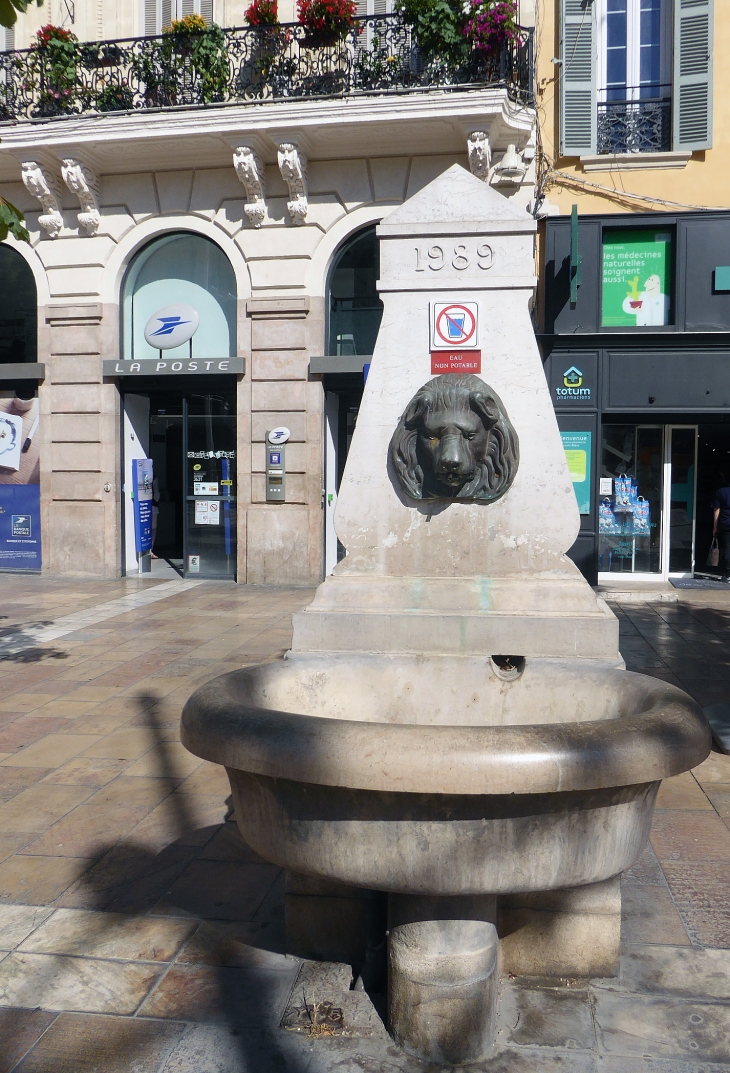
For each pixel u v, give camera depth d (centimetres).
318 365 1191
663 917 316
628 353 1168
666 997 266
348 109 1112
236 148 1168
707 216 1152
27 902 331
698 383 1156
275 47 1191
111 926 312
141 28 1315
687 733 215
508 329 358
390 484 362
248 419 1233
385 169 1189
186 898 333
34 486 1338
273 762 205
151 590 1198
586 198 1195
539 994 269
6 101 1262
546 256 1188
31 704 619
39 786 456
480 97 1080
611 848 218
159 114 1166
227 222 1235
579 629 333
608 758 198
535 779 194
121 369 1259
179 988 272
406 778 195
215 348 1284
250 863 363
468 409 347
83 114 1202
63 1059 239
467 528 357
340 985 273
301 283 1212
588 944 273
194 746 225
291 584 1234
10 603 1091
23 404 1327
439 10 1113
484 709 301
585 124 1184
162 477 1614
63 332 1288
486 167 1143
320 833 216
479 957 240
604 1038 246
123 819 412
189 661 756
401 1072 233
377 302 1228
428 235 361
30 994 271
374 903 274
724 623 954
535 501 354
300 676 293
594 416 1177
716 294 1156
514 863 210
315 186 1205
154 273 1301
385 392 364
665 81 1184
